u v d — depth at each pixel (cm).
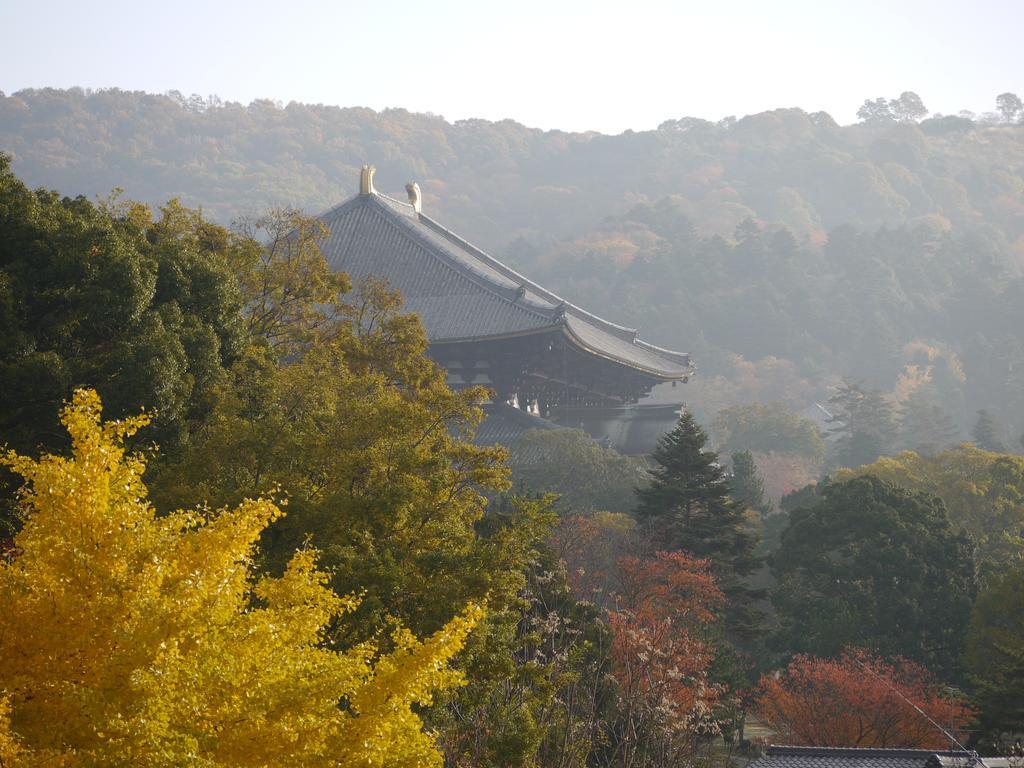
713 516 7856
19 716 1391
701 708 3747
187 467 3312
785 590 8250
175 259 4288
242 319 4531
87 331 3894
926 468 12400
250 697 1458
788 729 6112
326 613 1678
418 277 12031
